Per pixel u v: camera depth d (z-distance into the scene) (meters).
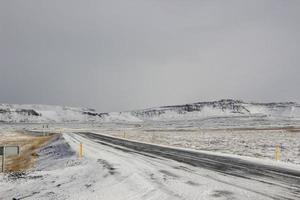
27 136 68.38
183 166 17.47
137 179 13.18
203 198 9.94
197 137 54.59
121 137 55.69
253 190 11.09
